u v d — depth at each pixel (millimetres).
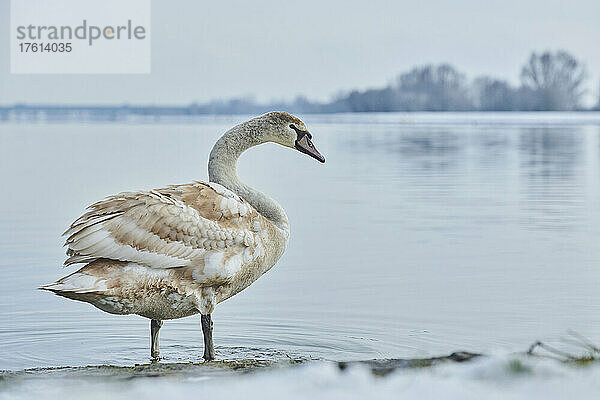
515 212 26172
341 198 29547
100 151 46625
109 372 9281
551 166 41375
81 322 14281
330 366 7801
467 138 66125
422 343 12898
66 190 30391
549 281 16781
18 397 7246
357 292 16141
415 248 20344
